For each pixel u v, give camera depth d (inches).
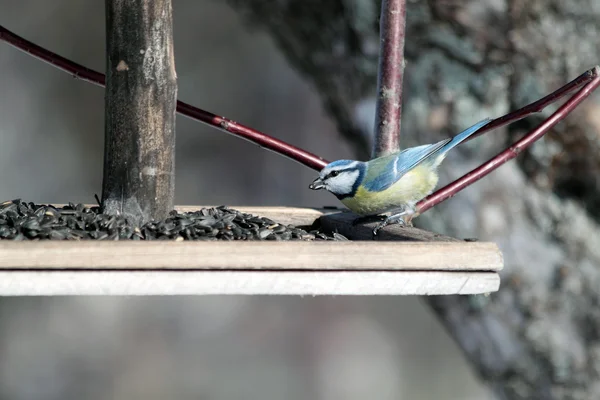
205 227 304.2
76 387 887.1
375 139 359.3
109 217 301.6
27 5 940.6
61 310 924.6
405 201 351.9
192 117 352.8
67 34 958.4
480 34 376.5
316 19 410.0
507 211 384.2
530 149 380.2
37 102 956.0
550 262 383.2
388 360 976.9
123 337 937.5
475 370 416.5
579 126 371.6
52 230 284.8
